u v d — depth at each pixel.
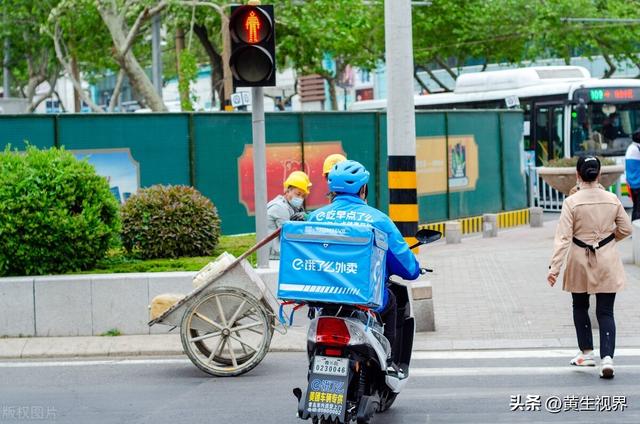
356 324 9.12
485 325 15.91
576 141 38.94
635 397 11.46
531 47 58.72
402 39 15.86
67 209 15.34
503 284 19.75
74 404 11.57
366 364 9.45
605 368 12.21
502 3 57.06
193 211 16.92
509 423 10.48
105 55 48.56
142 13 32.78
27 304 15.02
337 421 9.04
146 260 16.64
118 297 15.12
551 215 38.16
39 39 53.38
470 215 30.75
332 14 37.91
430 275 21.31
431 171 29.08
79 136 21.05
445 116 29.67
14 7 49.78
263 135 15.66
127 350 14.31
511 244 27.06
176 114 22.42
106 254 16.50
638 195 23.14
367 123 26.61
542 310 16.95
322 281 9.21
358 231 9.16
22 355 14.23
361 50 57.72
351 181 9.78
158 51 37.38
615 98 39.03
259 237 15.72
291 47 41.19
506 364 13.34
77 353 14.28
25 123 20.39
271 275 15.35
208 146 23.02
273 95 51.88
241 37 14.56
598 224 12.30
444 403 11.33
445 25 58.28
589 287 12.33
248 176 23.77
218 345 12.91
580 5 56.34
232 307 12.83
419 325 15.51
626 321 15.86
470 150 30.81
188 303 12.80
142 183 21.95
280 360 13.91
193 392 12.05
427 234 10.12
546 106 40.00
